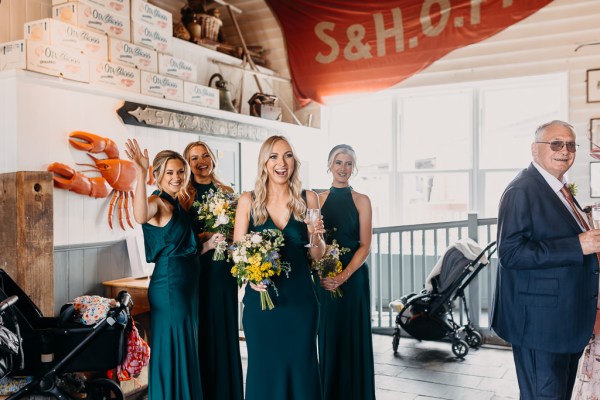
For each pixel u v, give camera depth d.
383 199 7.13
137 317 4.08
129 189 4.41
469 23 6.16
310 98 7.02
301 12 6.97
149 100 4.63
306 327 2.65
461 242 4.85
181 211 3.17
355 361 3.18
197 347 3.15
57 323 3.05
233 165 5.82
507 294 2.61
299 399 2.62
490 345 5.19
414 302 4.93
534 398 2.53
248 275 2.56
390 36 6.55
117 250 4.41
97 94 4.21
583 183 5.68
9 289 3.13
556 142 2.55
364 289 3.26
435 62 6.37
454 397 3.84
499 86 6.38
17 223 3.50
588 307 2.47
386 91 6.79
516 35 5.96
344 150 3.28
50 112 3.88
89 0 4.18
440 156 6.80
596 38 5.62
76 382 3.25
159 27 4.87
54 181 3.87
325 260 2.95
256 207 2.72
